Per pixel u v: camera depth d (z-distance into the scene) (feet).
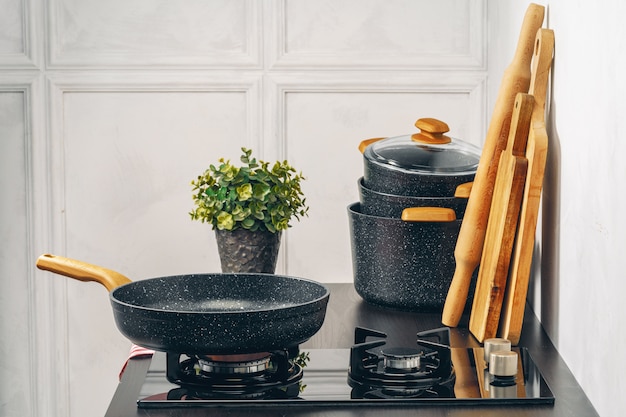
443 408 3.25
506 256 4.03
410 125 7.20
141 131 7.24
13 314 7.42
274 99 7.18
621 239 2.83
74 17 7.14
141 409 3.27
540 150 3.87
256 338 3.46
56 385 7.48
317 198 7.28
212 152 7.26
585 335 3.41
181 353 3.55
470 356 3.89
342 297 5.45
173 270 7.36
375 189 5.01
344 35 7.15
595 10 3.22
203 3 7.13
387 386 3.49
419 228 4.76
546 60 4.04
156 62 7.16
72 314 7.44
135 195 7.29
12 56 7.16
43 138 7.23
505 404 3.28
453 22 7.13
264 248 5.41
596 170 3.21
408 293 4.87
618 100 2.86
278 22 7.12
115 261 7.35
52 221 7.30
